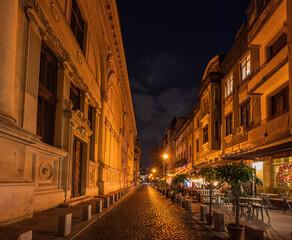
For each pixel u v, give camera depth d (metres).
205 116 23.02
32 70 9.48
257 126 14.77
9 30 7.46
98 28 21.05
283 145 10.79
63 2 13.48
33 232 6.59
